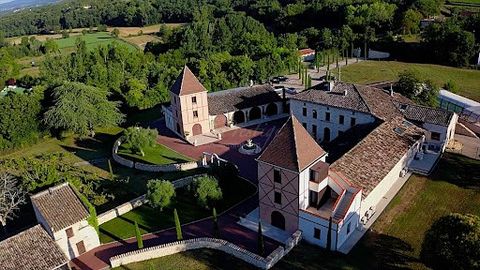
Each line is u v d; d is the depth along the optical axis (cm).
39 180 5859
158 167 6519
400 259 4297
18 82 12962
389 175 5369
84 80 10331
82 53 12044
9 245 4225
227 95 8400
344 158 5078
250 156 6825
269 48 13238
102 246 4844
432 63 12681
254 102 8362
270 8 18338
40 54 17150
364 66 12650
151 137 7288
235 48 14062
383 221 4888
